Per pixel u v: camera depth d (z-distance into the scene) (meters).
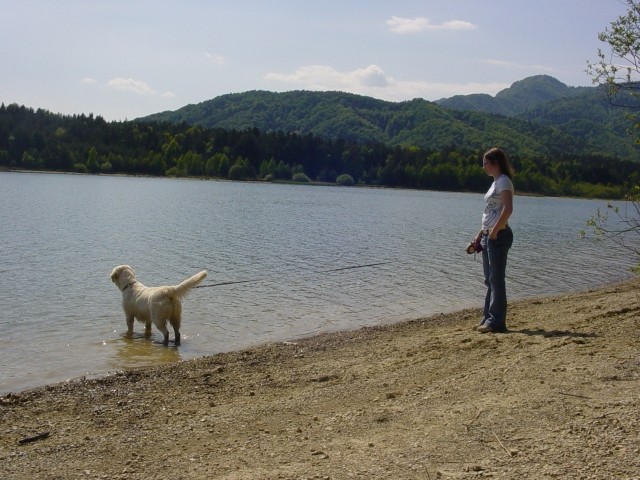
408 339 9.09
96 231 28.47
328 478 4.12
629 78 8.90
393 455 4.47
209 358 8.57
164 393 6.69
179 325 10.20
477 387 5.95
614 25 8.84
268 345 9.59
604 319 8.94
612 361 6.43
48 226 29.97
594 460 4.21
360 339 9.86
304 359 8.41
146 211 42.91
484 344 7.75
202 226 32.94
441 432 4.86
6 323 11.13
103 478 4.30
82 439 5.16
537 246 29.36
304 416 5.55
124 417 5.80
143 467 4.47
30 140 125.81
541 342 7.57
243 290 15.24
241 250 23.28
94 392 6.75
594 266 22.28
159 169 129.25
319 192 99.69
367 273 18.64
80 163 125.75
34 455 4.79
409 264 20.91
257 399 6.32
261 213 45.91
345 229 34.97
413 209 61.91
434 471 4.17
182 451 4.78
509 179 8.08
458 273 19.19
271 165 136.50
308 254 22.80
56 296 13.74
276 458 4.54
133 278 10.68
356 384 6.53
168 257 20.81
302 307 13.43
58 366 8.58
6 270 17.03
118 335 10.59
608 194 116.50
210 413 5.80
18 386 7.59
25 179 93.81
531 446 4.49
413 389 6.14
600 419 4.88
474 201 90.31
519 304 12.75
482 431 4.82
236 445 4.87
